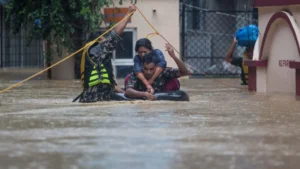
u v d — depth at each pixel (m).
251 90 47.53
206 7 79.94
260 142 20.56
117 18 66.31
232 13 78.25
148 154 18.52
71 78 66.12
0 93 44.53
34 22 62.75
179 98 35.88
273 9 45.31
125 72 67.88
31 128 23.86
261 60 46.44
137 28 68.12
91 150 19.12
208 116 27.75
